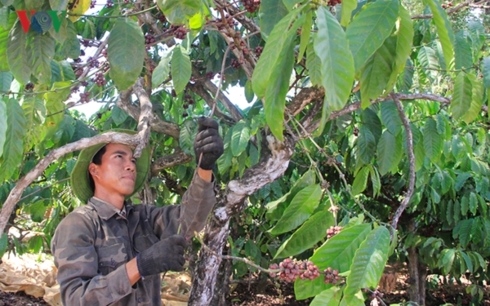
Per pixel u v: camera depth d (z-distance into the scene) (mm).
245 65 1830
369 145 2262
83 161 1900
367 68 1071
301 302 5168
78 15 1287
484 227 3613
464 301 5496
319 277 1204
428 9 2127
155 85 1712
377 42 886
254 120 2105
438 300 5598
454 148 2936
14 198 1457
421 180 3188
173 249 1507
